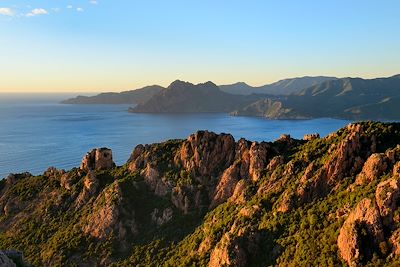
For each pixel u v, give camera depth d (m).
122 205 120.12
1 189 156.38
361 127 100.94
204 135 128.00
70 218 127.69
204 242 96.56
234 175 116.81
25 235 127.75
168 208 118.69
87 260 111.38
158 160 132.12
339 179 87.25
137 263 106.25
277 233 83.38
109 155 148.00
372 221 65.81
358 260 63.78
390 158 79.94
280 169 104.38
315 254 70.88
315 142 110.75
